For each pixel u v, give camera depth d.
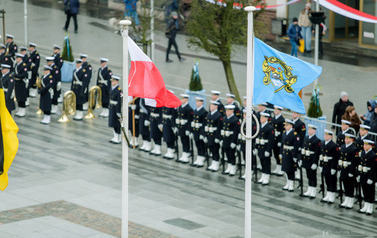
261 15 48.03
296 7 46.41
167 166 29.50
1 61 38.72
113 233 21.70
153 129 30.48
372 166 24.56
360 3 44.44
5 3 59.31
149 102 20.81
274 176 28.80
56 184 26.45
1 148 19.02
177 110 29.75
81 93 34.88
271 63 20.27
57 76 34.88
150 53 41.78
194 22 33.81
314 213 24.62
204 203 25.03
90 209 23.86
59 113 36.00
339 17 46.22
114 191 25.89
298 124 26.64
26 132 33.06
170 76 40.44
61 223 22.45
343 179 25.28
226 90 38.19
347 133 25.45
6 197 24.86
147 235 21.62
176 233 21.88
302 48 42.62
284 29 47.00
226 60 34.03
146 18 37.69
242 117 29.27
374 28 44.19
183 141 29.83
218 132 28.62
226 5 33.16
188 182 27.47
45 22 52.56
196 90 33.62
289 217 24.00
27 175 27.42
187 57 44.47
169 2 46.78
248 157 19.81
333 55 43.94
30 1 60.22
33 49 37.75
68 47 39.12
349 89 37.69
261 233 22.11
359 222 23.84
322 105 35.38
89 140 32.38
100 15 54.53
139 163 29.73
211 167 29.12
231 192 26.45
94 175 27.72
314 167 26.00
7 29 50.34
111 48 45.94
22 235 21.36
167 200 25.17
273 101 20.22
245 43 34.06
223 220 23.34
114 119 31.73
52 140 32.12
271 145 27.25
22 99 34.94
